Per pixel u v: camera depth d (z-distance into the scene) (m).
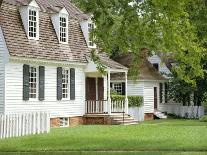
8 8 35.50
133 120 43.66
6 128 27.53
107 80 45.75
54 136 28.12
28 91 36.09
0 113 34.12
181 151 21.23
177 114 58.94
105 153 20.41
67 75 40.72
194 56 20.97
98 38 21.44
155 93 56.88
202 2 22.09
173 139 26.02
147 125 39.25
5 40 34.12
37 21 37.28
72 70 40.97
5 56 34.12
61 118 39.72
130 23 20.77
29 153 20.61
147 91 53.97
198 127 35.88
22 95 35.56
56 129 34.84
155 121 48.19
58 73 39.31
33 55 36.00
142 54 22.48
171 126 37.44
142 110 51.38
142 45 21.23
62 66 39.81
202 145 23.05
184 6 20.56
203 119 47.00
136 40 21.17
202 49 21.53
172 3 19.36
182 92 56.44
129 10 20.56
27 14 36.38
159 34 20.92
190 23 22.17
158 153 20.36
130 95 52.94
